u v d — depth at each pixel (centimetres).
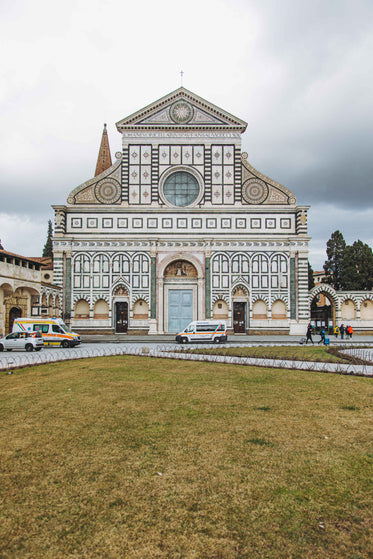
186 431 1198
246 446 1080
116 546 681
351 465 966
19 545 685
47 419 1329
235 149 5794
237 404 1495
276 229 5725
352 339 5050
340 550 667
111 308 5603
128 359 2800
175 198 5809
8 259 4156
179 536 704
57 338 4019
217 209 5700
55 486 875
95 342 4659
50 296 5212
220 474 922
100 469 952
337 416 1343
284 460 993
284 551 665
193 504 801
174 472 934
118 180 5756
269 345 4044
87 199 5731
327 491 846
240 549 671
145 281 5641
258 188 5769
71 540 697
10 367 2422
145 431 1201
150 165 5769
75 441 1127
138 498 823
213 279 5666
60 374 2184
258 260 5691
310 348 3684
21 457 1024
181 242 5684
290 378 2025
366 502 804
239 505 796
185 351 3288
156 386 1822
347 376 2089
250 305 5638
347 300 6153
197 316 5675
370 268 7644
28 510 784
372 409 1429
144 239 5662
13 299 4309
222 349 3534
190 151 5788
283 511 774
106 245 5666
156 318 5603
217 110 5778
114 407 1463
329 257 8188
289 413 1376
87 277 5638
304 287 5662
